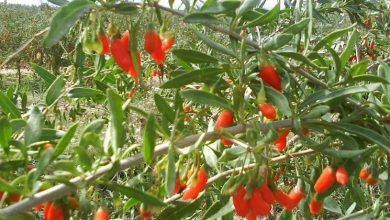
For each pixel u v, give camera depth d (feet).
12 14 9.34
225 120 1.11
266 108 1.07
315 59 1.51
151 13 1.06
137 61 1.03
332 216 2.51
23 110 1.96
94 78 1.75
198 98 1.07
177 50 1.10
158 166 1.09
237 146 1.07
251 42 1.13
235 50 1.13
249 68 1.13
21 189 0.96
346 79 1.21
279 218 1.73
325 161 1.34
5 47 8.77
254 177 0.99
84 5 0.92
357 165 1.14
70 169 0.91
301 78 1.37
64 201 0.97
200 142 0.99
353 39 1.20
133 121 2.01
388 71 1.27
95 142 0.94
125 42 1.05
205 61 1.13
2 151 1.02
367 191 1.96
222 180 1.64
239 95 1.09
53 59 5.37
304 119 1.14
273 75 1.10
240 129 1.10
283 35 1.11
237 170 1.27
